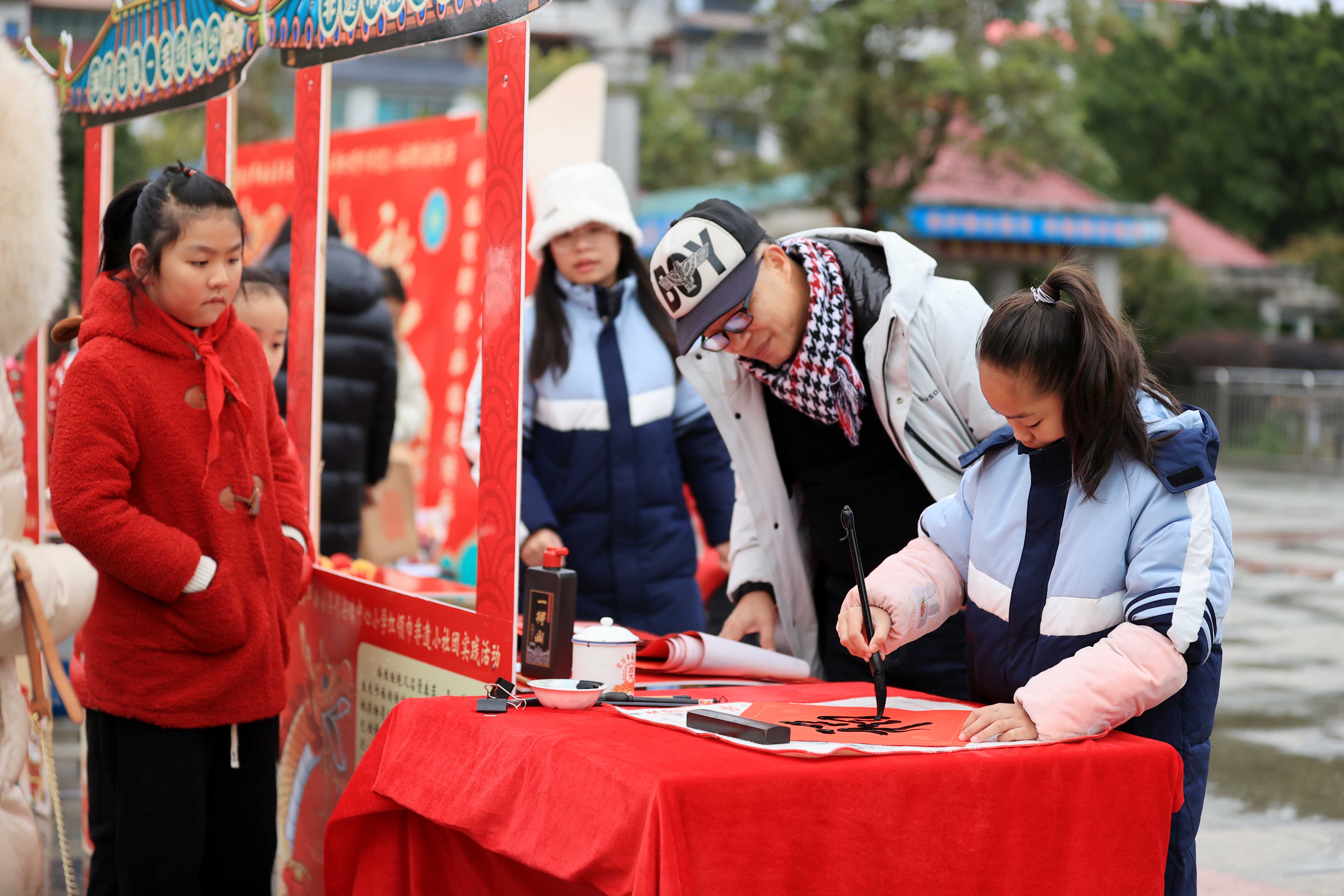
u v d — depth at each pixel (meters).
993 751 1.72
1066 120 16.17
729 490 3.38
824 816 1.61
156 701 2.31
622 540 3.25
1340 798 4.32
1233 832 3.96
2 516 2.13
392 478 5.55
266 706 2.43
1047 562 1.91
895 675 2.55
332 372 4.52
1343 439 18.25
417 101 24.05
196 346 2.33
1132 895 1.78
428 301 5.94
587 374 3.23
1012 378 1.83
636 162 13.38
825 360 2.34
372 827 2.14
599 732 1.81
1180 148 27.06
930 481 2.39
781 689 2.23
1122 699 1.76
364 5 2.65
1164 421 1.87
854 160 16.05
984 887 1.69
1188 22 28.09
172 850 2.35
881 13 15.38
